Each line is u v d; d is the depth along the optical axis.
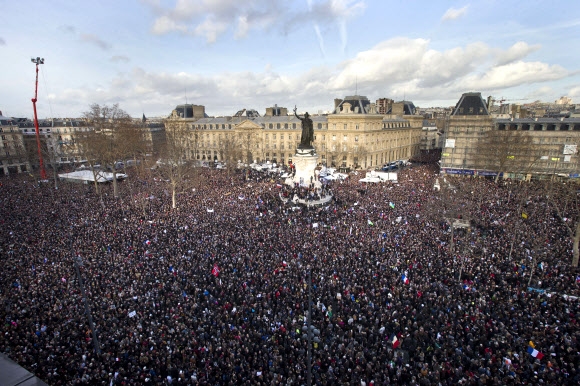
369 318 30.52
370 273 37.97
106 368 24.42
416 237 48.62
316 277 37.53
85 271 38.62
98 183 97.56
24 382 14.48
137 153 127.06
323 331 29.11
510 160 97.38
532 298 33.31
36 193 83.81
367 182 90.06
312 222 57.38
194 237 49.78
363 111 137.75
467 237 46.59
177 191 85.12
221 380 23.50
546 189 68.38
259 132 157.25
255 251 44.31
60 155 121.19
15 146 135.88
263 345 26.84
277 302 33.31
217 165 146.50
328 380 23.27
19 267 39.62
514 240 46.62
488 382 22.52
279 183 91.69
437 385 22.31
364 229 52.09
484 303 32.12
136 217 60.50
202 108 197.00
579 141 97.31
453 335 28.09
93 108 95.50
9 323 28.91
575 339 26.11
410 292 34.00
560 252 44.72
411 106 190.62
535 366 23.58
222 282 36.94
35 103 106.31
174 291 35.25
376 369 24.31
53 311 30.72
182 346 26.73
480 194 70.12
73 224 56.03
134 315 30.53
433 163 156.50
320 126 146.62
